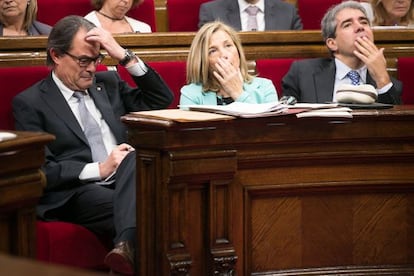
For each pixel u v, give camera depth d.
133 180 4.18
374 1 6.71
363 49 5.23
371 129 4.11
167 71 5.20
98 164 4.52
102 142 4.75
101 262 4.45
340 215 4.16
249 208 4.02
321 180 4.11
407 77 5.64
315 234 4.14
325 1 6.98
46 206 4.50
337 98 4.43
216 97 4.89
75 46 4.60
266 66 5.41
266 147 3.98
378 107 4.28
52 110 4.62
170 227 3.82
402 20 6.74
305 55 5.63
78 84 4.68
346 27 5.29
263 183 4.03
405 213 4.23
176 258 3.81
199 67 4.88
